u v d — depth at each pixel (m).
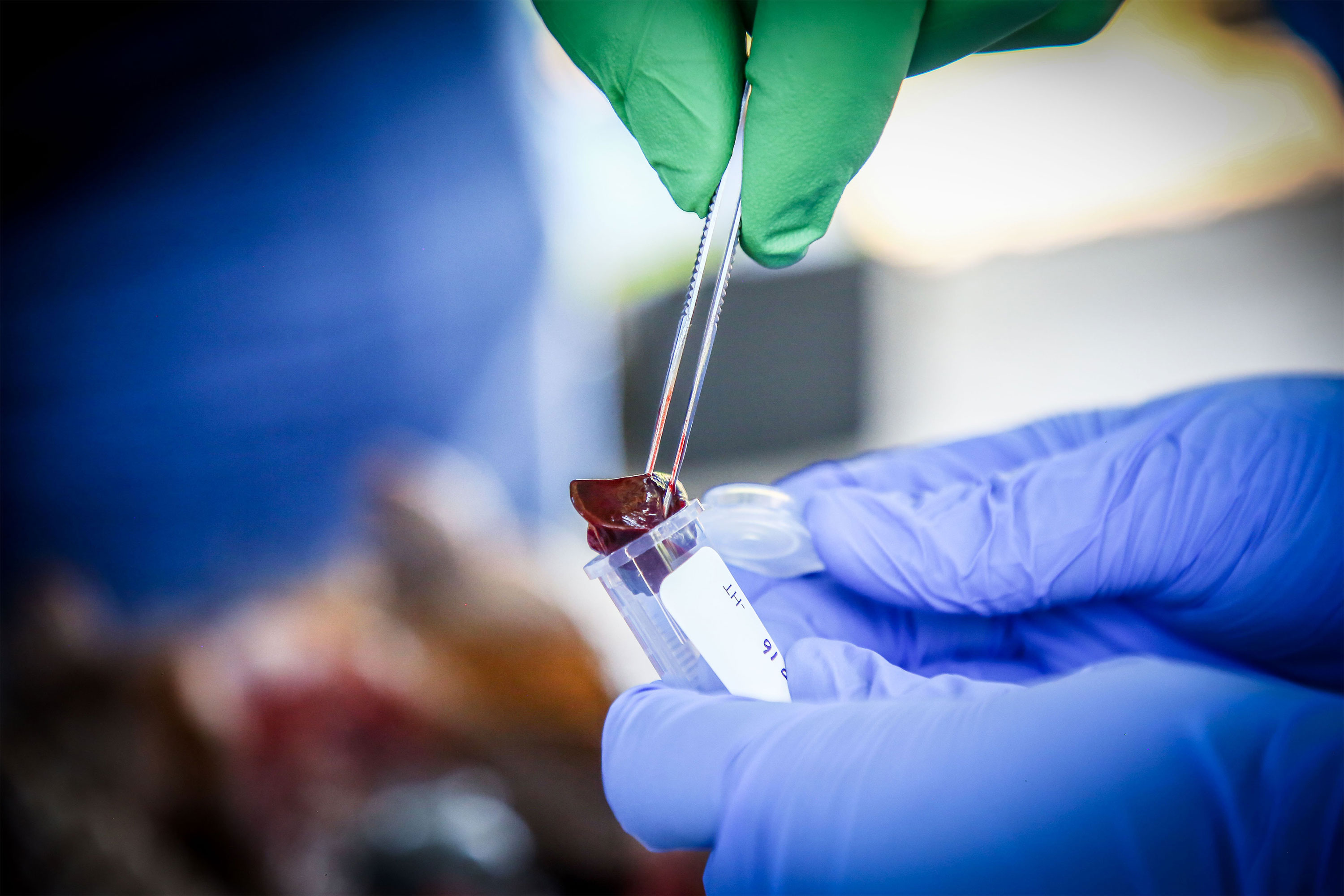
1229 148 0.67
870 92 0.30
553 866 0.43
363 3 0.50
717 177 0.31
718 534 0.32
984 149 0.66
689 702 0.29
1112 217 0.67
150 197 0.50
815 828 0.27
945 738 0.27
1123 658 0.28
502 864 0.41
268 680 0.45
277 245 0.51
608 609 0.49
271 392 0.52
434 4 0.50
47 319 0.50
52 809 0.44
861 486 0.35
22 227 0.50
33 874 0.43
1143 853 0.26
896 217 0.64
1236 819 0.26
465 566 0.49
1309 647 0.32
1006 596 0.31
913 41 0.30
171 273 0.51
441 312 0.53
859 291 0.61
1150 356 0.62
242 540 0.52
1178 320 0.64
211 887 0.43
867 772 0.27
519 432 0.55
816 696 0.30
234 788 0.44
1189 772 0.26
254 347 0.52
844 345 0.61
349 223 0.52
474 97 0.52
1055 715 0.27
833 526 0.32
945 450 0.36
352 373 0.53
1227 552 0.31
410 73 0.51
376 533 0.51
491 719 0.45
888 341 0.63
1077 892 0.26
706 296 0.57
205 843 0.44
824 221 0.32
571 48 0.31
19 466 0.51
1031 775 0.26
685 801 0.28
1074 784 0.26
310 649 0.46
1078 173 0.66
